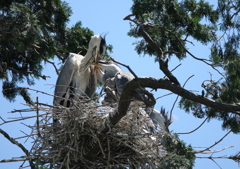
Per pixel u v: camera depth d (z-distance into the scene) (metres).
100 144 10.45
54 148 10.84
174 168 9.25
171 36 13.55
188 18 13.41
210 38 13.36
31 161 11.13
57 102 12.38
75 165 10.95
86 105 10.98
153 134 10.75
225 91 11.81
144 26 10.97
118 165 11.06
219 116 12.50
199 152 10.87
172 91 9.45
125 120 10.96
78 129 10.66
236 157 10.86
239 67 12.02
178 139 9.80
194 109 12.84
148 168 10.77
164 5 13.04
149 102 9.60
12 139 11.84
